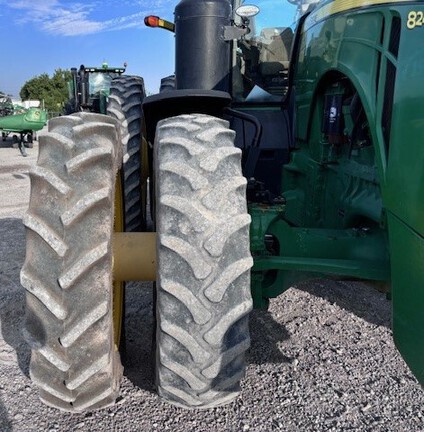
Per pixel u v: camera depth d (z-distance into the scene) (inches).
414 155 57.9
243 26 121.3
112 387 67.0
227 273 59.4
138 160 128.0
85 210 60.9
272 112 115.9
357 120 78.0
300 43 105.4
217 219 59.4
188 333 60.4
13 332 108.2
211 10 100.7
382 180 63.2
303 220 106.0
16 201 262.7
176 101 84.0
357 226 85.2
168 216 59.7
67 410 68.5
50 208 61.3
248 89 144.3
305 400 86.0
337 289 136.3
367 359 100.0
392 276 62.4
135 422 78.2
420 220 57.3
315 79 92.9
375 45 67.7
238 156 63.8
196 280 59.3
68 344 61.6
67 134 65.5
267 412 82.4
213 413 81.4
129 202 126.9
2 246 173.0
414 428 79.4
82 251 61.0
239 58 129.0
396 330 62.4
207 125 66.8
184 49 102.9
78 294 61.4
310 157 101.0
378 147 64.6
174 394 64.7
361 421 80.8
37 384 65.5
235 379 64.8
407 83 59.1
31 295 63.0
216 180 60.9
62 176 62.2
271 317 118.0
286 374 93.8
